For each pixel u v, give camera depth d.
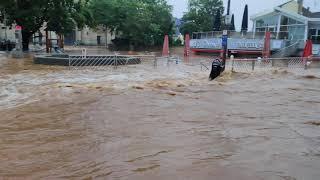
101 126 8.24
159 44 64.06
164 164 5.81
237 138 7.36
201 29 68.00
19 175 5.43
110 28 62.75
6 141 7.14
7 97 11.95
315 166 5.77
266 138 7.39
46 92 12.85
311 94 13.62
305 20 41.09
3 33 58.16
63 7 39.84
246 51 39.66
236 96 12.82
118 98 11.77
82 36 74.88
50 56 27.00
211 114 9.66
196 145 6.84
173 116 9.34
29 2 38.19
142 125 8.35
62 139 7.25
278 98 12.59
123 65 25.89
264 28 47.22
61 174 5.46
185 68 24.95
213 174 5.38
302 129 8.23
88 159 6.09
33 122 8.65
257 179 5.20
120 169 5.62
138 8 59.88
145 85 15.06
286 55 38.44
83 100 11.37
